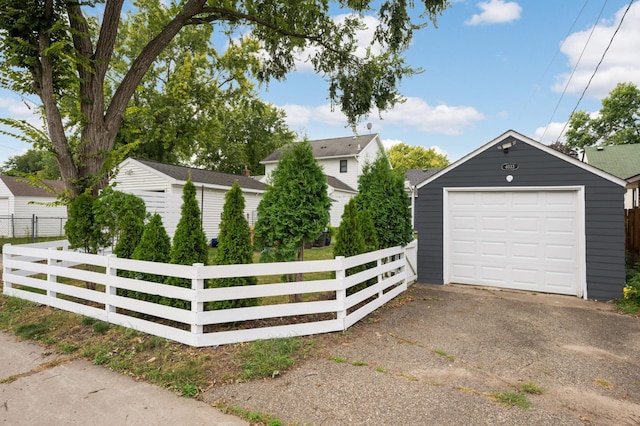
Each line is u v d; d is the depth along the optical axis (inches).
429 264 297.6
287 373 123.8
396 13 253.8
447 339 161.9
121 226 203.6
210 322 144.5
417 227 302.7
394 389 113.0
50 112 241.4
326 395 108.9
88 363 134.0
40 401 106.7
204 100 608.1
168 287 151.8
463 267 290.0
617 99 933.2
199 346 142.2
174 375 120.2
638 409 103.3
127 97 274.2
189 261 169.9
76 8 246.2
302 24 306.3
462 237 290.4
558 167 253.1
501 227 276.1
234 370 124.3
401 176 265.6
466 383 118.3
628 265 291.3
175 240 172.6
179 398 107.8
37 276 286.7
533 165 261.4
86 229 214.1
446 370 128.6
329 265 167.9
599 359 140.8
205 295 143.9
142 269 161.8
